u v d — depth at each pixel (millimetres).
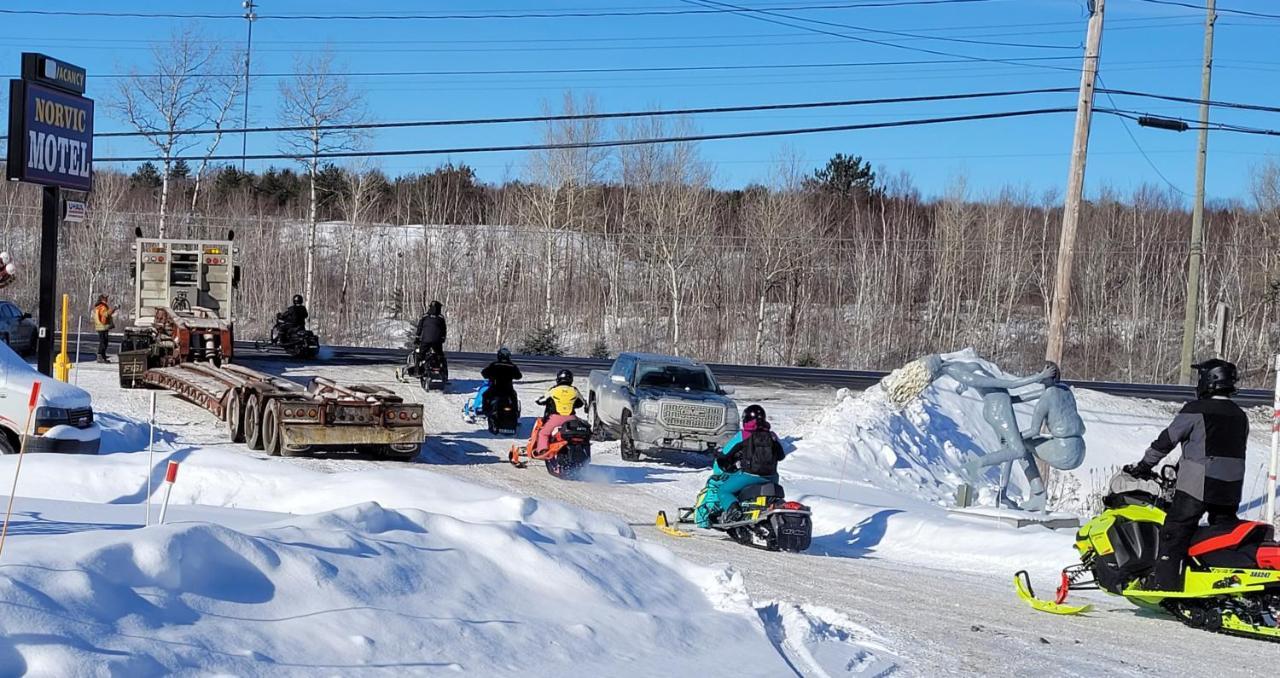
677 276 66688
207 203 81688
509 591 7480
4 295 66312
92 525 9219
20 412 15156
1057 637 9125
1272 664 8508
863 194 96312
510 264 70875
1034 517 15102
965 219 74812
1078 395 33406
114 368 30891
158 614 5473
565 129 70000
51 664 4598
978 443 28453
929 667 7742
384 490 12969
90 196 69312
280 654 5512
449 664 5922
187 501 13117
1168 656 8617
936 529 14672
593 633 6961
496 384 24172
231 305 30719
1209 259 74062
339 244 76250
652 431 21594
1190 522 9641
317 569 6559
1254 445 30469
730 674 6816
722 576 9211
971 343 67938
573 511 11258
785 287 73562
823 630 8516
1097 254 75562
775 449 14234
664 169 70312
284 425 18438
